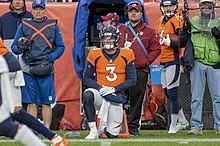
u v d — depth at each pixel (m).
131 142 28.14
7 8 38.00
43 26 30.48
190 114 37.31
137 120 32.19
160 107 37.00
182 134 32.78
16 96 25.03
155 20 38.25
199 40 31.23
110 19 33.69
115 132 30.02
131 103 31.98
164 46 33.50
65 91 38.12
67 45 38.25
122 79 30.00
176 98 33.94
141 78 31.61
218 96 31.61
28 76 30.34
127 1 34.09
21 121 23.38
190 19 31.34
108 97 29.52
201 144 27.42
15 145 27.42
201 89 31.53
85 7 35.91
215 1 31.88
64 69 38.22
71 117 38.09
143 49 31.77
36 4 30.31
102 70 29.97
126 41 31.91
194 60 31.27
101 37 30.02
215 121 32.16
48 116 31.09
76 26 36.09
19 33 30.45
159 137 30.88
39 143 19.95
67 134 32.19
